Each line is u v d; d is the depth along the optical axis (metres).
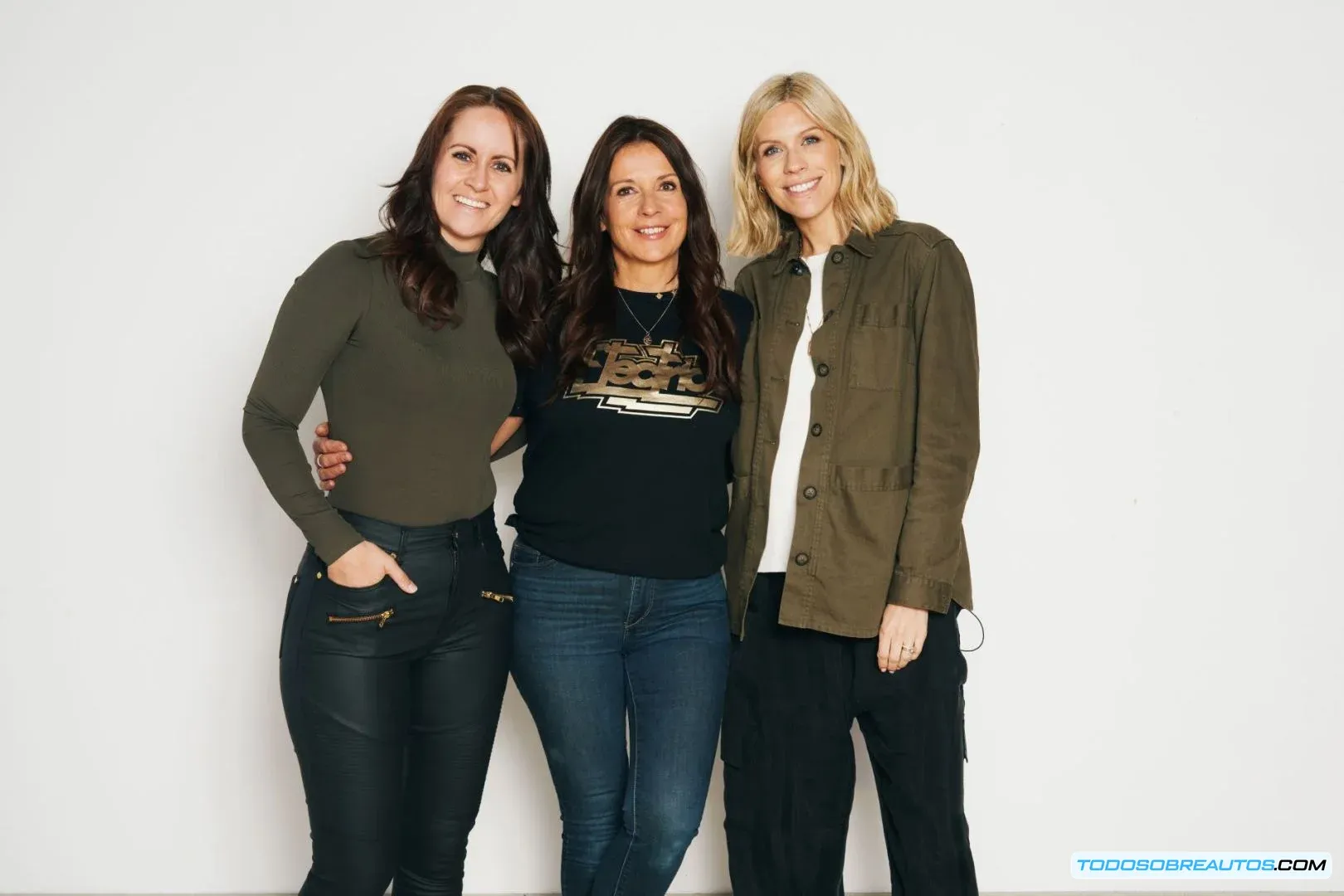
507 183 1.77
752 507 1.91
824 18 2.42
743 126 1.96
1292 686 2.51
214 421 2.46
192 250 2.43
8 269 2.42
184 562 2.48
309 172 2.42
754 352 1.96
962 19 2.42
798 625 1.83
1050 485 2.49
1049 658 2.52
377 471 1.67
